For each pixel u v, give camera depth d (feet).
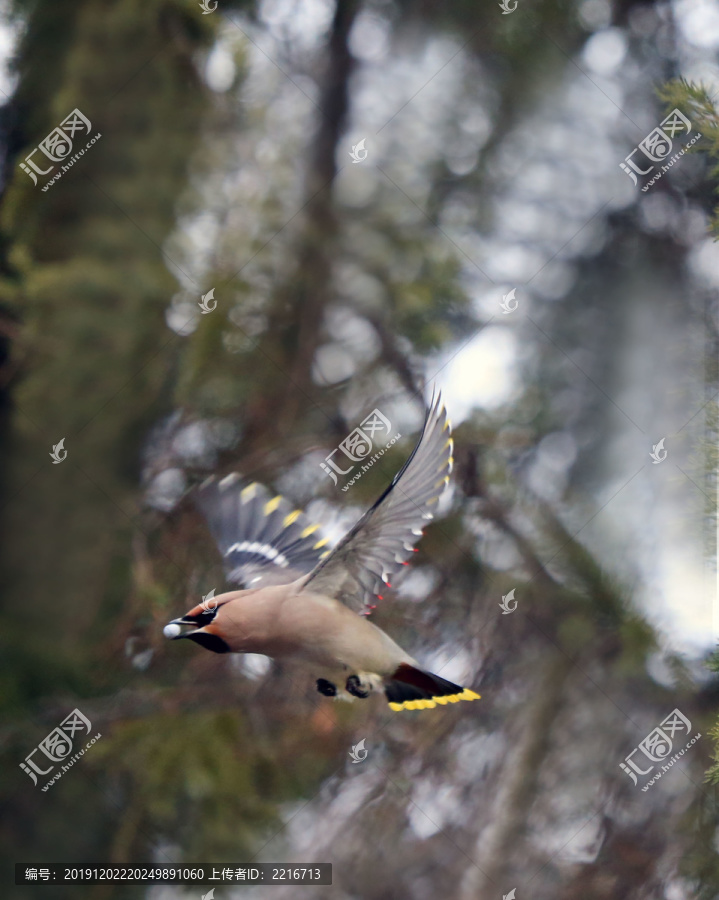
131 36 47.52
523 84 59.82
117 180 46.78
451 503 44.91
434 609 44.45
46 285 44.86
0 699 39.50
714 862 39.91
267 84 54.19
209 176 49.42
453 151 59.41
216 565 42.93
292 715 41.75
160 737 40.01
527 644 43.45
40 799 39.60
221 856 40.01
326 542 34.47
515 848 41.88
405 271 54.39
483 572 44.11
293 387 49.01
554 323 55.93
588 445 51.62
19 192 45.98
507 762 43.04
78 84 46.96
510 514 44.52
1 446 43.96
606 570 42.37
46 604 42.06
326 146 58.70
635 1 59.98
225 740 40.32
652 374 52.95
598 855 41.32
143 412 45.39
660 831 41.22
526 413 51.34
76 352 44.91
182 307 48.03
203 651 41.63
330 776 42.65
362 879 42.55
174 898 39.99
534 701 41.96
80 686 40.50
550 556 43.11
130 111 47.26
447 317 54.19
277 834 41.73
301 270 52.37
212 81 50.85
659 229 56.95
